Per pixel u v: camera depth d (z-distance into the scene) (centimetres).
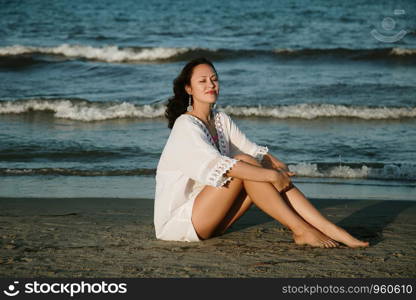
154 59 2408
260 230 584
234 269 448
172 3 4606
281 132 1310
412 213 697
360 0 4762
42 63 2214
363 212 702
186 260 472
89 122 1430
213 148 492
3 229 591
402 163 1043
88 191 852
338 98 1681
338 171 998
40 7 4119
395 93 1753
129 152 1122
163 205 527
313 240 507
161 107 1531
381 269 449
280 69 2164
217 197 504
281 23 3453
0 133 1283
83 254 491
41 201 767
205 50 2414
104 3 4500
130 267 454
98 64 2217
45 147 1154
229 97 1678
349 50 2433
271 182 492
